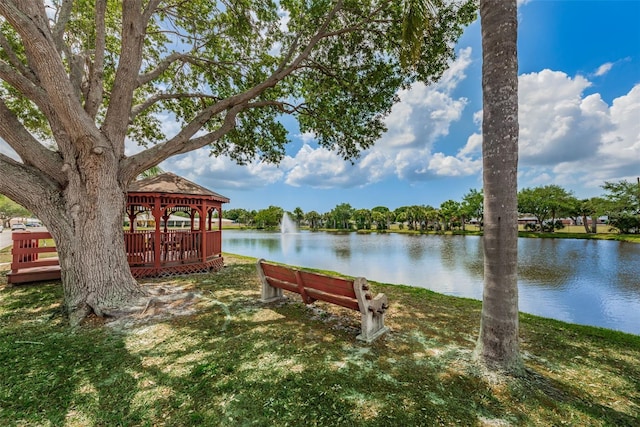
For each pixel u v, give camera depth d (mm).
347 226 72188
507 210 2646
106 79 8156
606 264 14555
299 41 7875
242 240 35156
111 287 4457
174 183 7906
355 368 2768
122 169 5023
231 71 8531
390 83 7590
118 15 7609
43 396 2301
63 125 4238
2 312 4367
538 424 2021
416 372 2695
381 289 6352
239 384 2484
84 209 4438
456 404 2230
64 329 3721
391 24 6961
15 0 3686
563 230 43906
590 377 2650
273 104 7637
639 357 3072
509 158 2621
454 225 54000
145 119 9383
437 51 6719
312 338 3475
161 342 3344
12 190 4188
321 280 3785
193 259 7941
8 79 4324
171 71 8820
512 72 2613
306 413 2123
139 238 7234
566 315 7055
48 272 6406
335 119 8273
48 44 3715
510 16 2605
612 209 33188
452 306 4961
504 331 2697
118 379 2555
